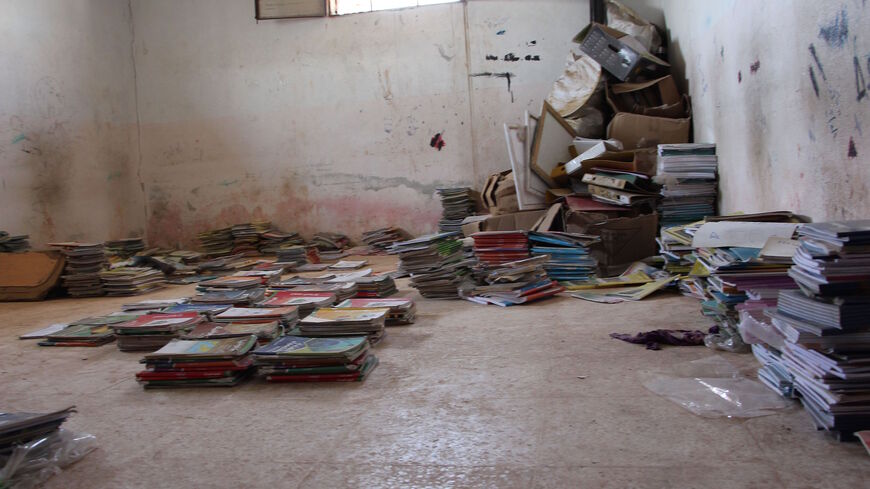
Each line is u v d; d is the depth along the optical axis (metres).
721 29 4.79
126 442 2.23
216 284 4.93
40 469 1.97
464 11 8.54
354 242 9.09
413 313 4.01
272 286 4.88
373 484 1.82
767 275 2.81
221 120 9.26
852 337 1.88
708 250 3.25
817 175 3.13
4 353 3.74
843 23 2.79
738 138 4.45
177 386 2.85
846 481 1.66
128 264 6.79
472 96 8.60
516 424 2.20
